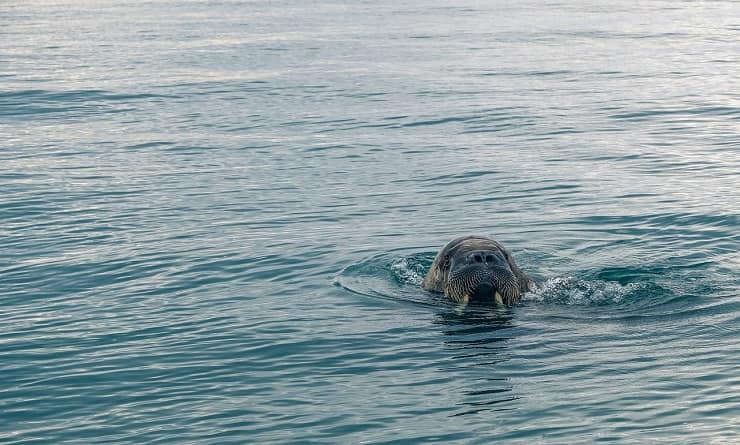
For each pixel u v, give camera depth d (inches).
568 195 1456.7
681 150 1795.0
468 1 6929.1
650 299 957.8
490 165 1697.8
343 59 3506.4
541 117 2201.0
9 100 2600.9
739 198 1400.1
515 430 674.2
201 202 1464.1
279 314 946.1
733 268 1063.6
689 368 769.6
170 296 1021.2
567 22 4963.1
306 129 2123.5
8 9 6584.6
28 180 1642.5
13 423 720.3
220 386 773.9
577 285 1010.1
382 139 1985.7
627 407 701.9
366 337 871.1
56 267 1140.5
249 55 3700.8
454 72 3088.1
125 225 1336.1
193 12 6181.1
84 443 682.8
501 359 807.1
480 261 953.5
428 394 741.9
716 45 3757.4
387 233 1261.1
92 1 7440.9
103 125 2220.7
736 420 672.4
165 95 2679.6
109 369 818.8
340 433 682.2
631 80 2812.5
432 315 925.8
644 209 1352.1
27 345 883.4
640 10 5708.7
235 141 1990.7
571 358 802.2
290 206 1428.4
